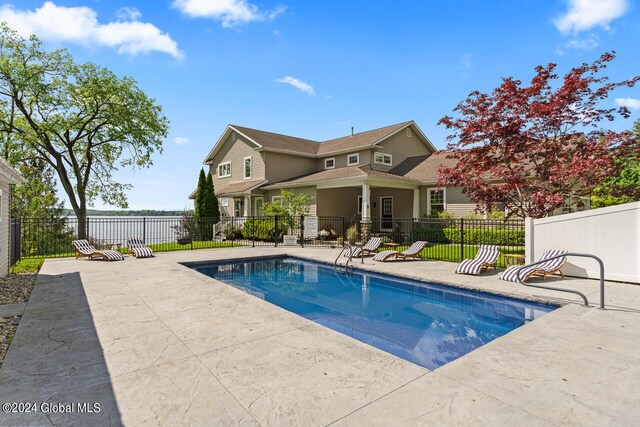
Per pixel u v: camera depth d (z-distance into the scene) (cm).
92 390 297
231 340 419
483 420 252
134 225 1944
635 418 255
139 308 562
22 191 1975
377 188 2203
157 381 314
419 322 616
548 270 768
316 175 2086
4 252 860
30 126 1844
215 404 275
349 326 596
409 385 306
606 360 358
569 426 245
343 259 1226
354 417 257
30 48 1800
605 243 767
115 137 2070
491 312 675
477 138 1096
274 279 1015
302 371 335
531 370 336
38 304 586
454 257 1216
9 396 286
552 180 978
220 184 2688
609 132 1028
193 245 1694
